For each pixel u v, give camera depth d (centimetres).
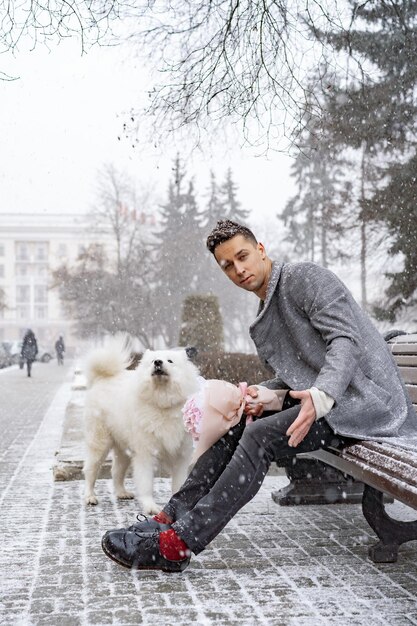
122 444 507
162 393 457
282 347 359
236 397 347
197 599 305
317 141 797
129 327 3809
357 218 1806
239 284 361
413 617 284
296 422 302
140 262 3978
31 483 600
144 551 337
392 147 1391
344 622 278
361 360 339
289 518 466
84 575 339
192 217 4856
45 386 2178
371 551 362
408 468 266
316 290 338
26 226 8888
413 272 1702
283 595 310
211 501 329
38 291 9000
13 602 301
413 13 860
